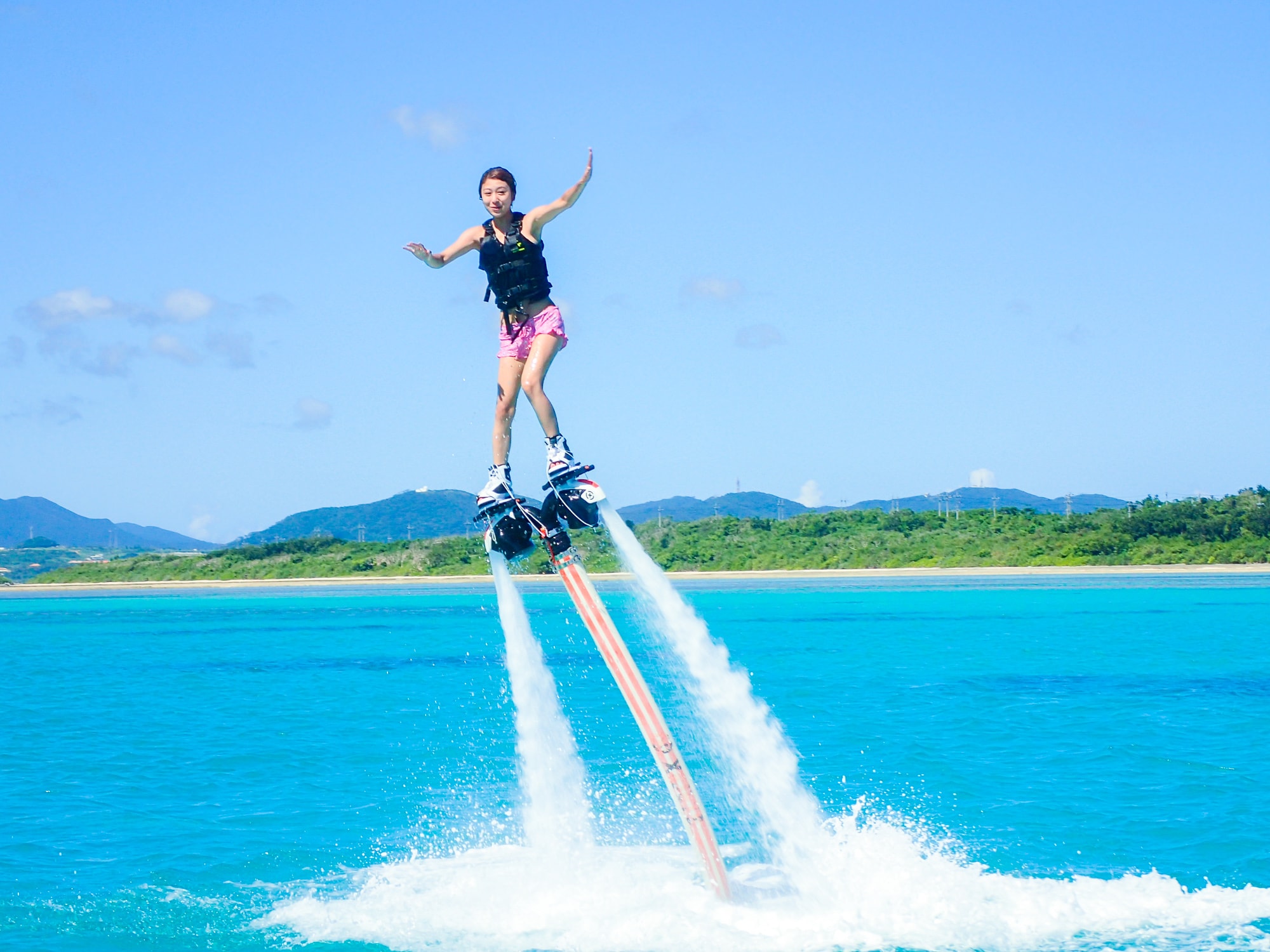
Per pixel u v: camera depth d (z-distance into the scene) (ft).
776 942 28.17
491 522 28.58
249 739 60.39
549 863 35.40
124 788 47.44
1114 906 30.19
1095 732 57.67
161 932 29.71
